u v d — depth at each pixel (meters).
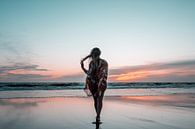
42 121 7.67
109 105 12.38
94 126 6.89
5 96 19.14
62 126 6.88
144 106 12.05
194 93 24.31
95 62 7.48
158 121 7.73
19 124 7.13
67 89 34.12
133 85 56.19
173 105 12.67
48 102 13.98
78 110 10.45
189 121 7.76
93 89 7.50
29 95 20.45
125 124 7.18
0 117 8.40
